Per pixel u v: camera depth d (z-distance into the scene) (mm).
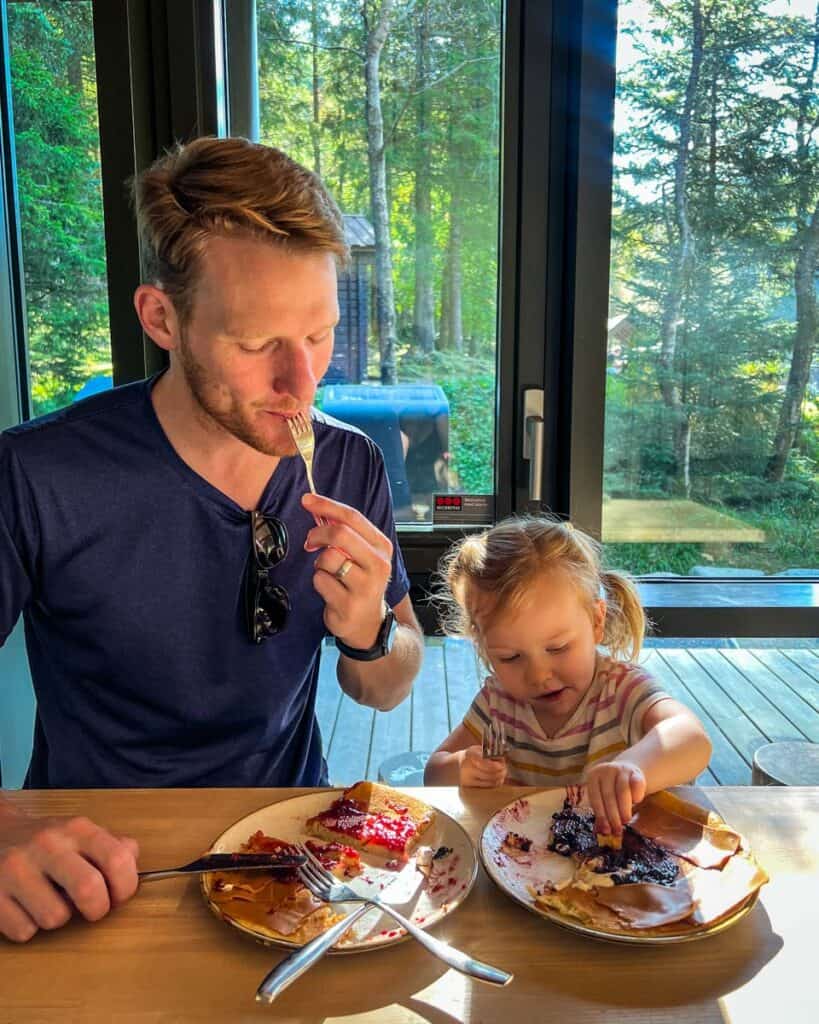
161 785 1046
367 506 1180
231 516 1019
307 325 841
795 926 666
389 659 1130
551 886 698
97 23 1574
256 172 826
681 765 901
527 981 607
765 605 1737
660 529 1813
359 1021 571
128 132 1616
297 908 667
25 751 1820
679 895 681
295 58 1657
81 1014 577
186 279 838
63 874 671
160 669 1026
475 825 815
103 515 995
